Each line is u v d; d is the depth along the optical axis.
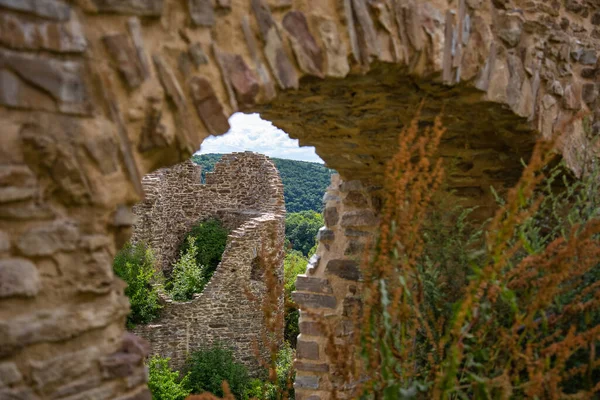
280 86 2.24
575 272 2.46
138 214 12.55
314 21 2.34
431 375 2.65
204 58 2.01
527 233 3.08
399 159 2.24
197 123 2.02
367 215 4.68
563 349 2.19
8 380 1.62
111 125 1.78
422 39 2.65
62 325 1.71
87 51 1.72
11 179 1.60
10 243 1.63
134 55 1.82
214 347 12.58
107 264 1.81
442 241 3.45
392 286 2.41
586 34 3.87
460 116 3.41
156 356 12.05
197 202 16.75
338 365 2.57
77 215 1.75
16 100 1.60
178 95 1.95
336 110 3.41
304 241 21.92
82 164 1.72
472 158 4.05
